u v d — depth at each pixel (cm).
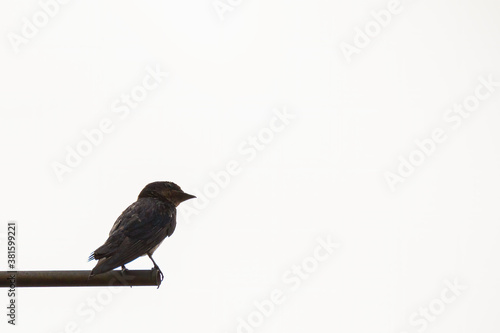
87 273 954
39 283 932
